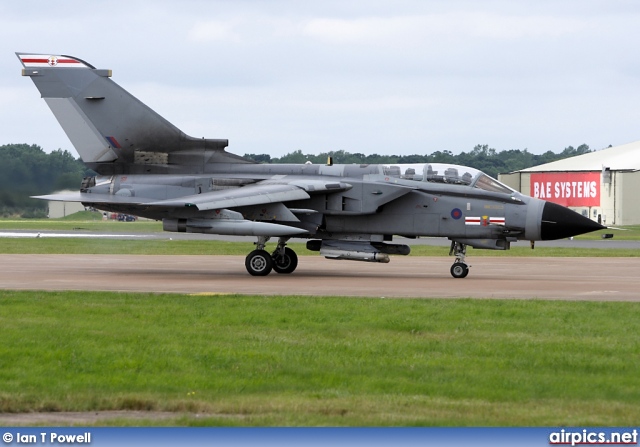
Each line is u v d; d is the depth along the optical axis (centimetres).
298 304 5619
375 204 8125
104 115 8694
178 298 5906
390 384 3412
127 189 8569
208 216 7956
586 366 3712
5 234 17950
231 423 2889
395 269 9275
